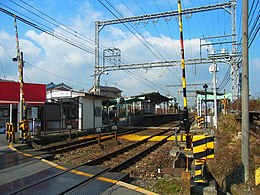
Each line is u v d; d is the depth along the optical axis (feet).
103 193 21.22
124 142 63.00
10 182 24.45
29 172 28.17
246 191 22.43
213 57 72.90
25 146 49.60
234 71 99.81
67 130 75.56
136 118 125.39
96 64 124.26
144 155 44.98
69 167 30.35
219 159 32.48
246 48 25.68
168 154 44.01
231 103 98.12
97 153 46.32
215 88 70.38
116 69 123.24
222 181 24.59
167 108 225.56
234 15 98.89
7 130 54.03
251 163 28.22
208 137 22.06
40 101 74.69
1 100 65.98
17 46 53.62
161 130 94.07
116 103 113.50
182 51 22.36
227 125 62.95
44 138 58.13
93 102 89.20
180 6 22.80
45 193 21.29
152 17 104.32
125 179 26.32
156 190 22.99
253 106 68.80
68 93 83.05
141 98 121.39
